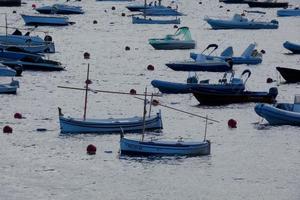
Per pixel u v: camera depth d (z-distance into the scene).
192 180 188.75
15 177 187.75
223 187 185.38
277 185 187.50
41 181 185.75
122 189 182.25
